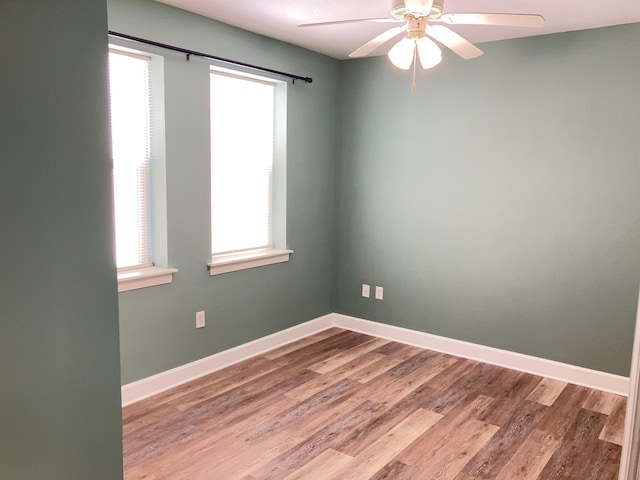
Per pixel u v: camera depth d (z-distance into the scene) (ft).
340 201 14.97
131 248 10.33
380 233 14.28
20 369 3.68
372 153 14.15
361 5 9.64
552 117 11.32
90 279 4.02
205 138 11.02
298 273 14.01
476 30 10.95
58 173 3.75
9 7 3.40
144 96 10.18
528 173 11.75
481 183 12.42
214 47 10.84
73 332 3.95
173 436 8.91
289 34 11.76
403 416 9.80
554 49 11.14
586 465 8.25
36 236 3.67
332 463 8.19
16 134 3.51
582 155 11.03
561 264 11.53
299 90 13.17
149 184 10.53
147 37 9.60
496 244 12.35
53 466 3.95
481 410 10.10
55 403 3.91
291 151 13.23
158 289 10.46
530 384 11.39
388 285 14.30
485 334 12.74
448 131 12.77
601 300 11.11
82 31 3.79
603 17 9.91
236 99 12.07
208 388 10.88
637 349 4.48
